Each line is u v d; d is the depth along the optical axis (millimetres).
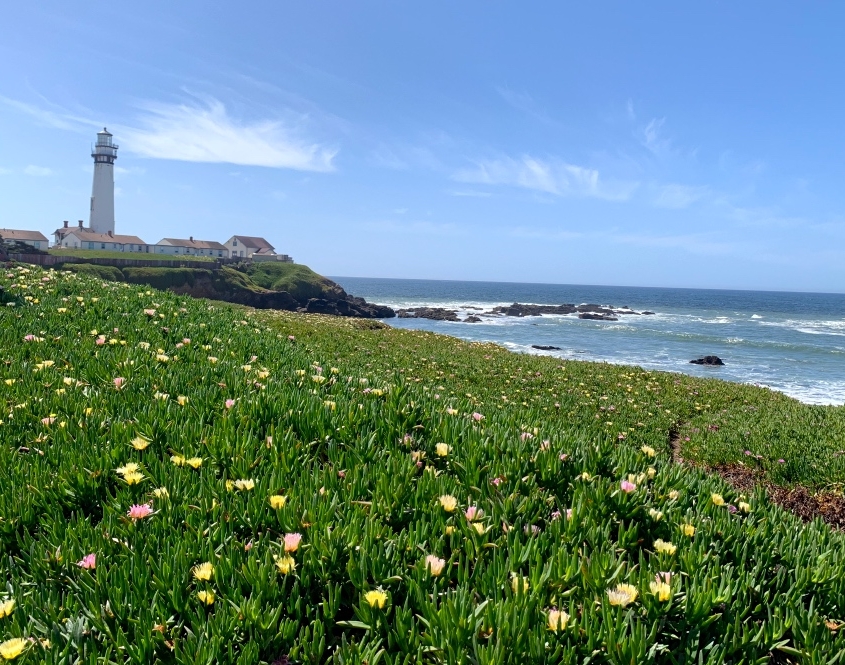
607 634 2760
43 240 150625
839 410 16234
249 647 2691
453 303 159875
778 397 19250
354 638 3006
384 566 3334
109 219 155000
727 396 18469
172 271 114000
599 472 4953
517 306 127688
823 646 2869
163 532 3682
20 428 5320
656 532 4020
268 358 9297
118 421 5250
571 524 3854
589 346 65562
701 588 3158
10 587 3164
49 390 6406
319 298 131750
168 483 4199
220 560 3266
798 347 66875
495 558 3359
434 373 16828
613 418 14312
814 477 10039
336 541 3426
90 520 4070
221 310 14141
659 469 5207
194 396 6141
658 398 17250
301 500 4023
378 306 123875
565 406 14625
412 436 5453
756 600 3299
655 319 109750
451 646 2701
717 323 101750
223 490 4168
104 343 8906
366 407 5945
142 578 3180
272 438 5098
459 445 5277
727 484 5137
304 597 3160
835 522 8383
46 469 4438
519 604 2936
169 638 2865
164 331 10078
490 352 24031
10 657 2541
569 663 2621
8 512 3932
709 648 2834
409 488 4320
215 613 2947
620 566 3307
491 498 4219
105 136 151750
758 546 3855
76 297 11523
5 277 13023
